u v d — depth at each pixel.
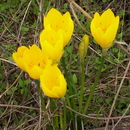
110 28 0.48
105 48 0.51
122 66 0.68
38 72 0.48
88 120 0.63
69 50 0.73
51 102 0.58
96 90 0.67
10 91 0.69
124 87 0.67
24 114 0.68
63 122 0.57
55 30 0.51
